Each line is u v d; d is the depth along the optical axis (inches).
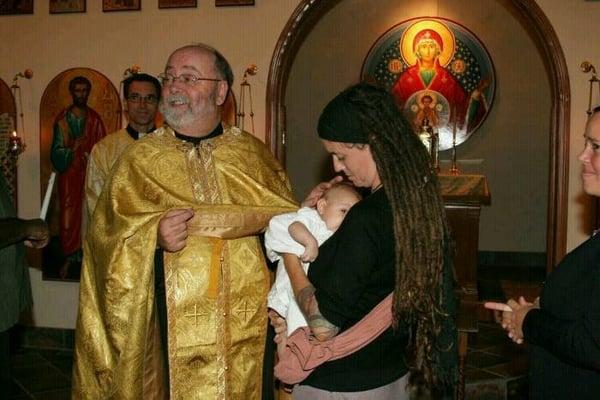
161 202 91.1
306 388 66.9
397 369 66.8
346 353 64.2
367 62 305.4
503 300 220.4
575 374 65.1
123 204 90.4
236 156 97.7
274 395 100.0
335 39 307.7
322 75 310.5
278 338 76.1
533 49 296.8
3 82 197.9
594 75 176.9
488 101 300.4
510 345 187.8
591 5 176.6
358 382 64.3
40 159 197.2
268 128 187.0
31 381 173.6
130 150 95.0
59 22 195.0
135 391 86.4
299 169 315.3
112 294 86.2
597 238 65.0
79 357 90.8
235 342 92.8
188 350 90.5
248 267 94.0
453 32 299.7
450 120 301.9
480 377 161.2
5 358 106.5
